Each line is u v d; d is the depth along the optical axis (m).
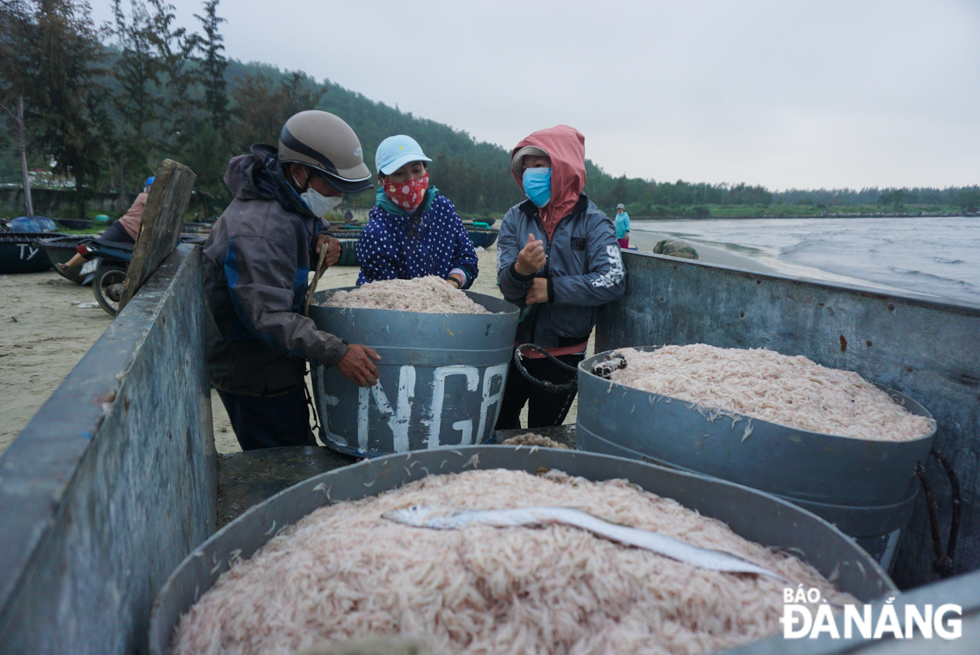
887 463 1.39
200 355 2.07
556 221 2.92
